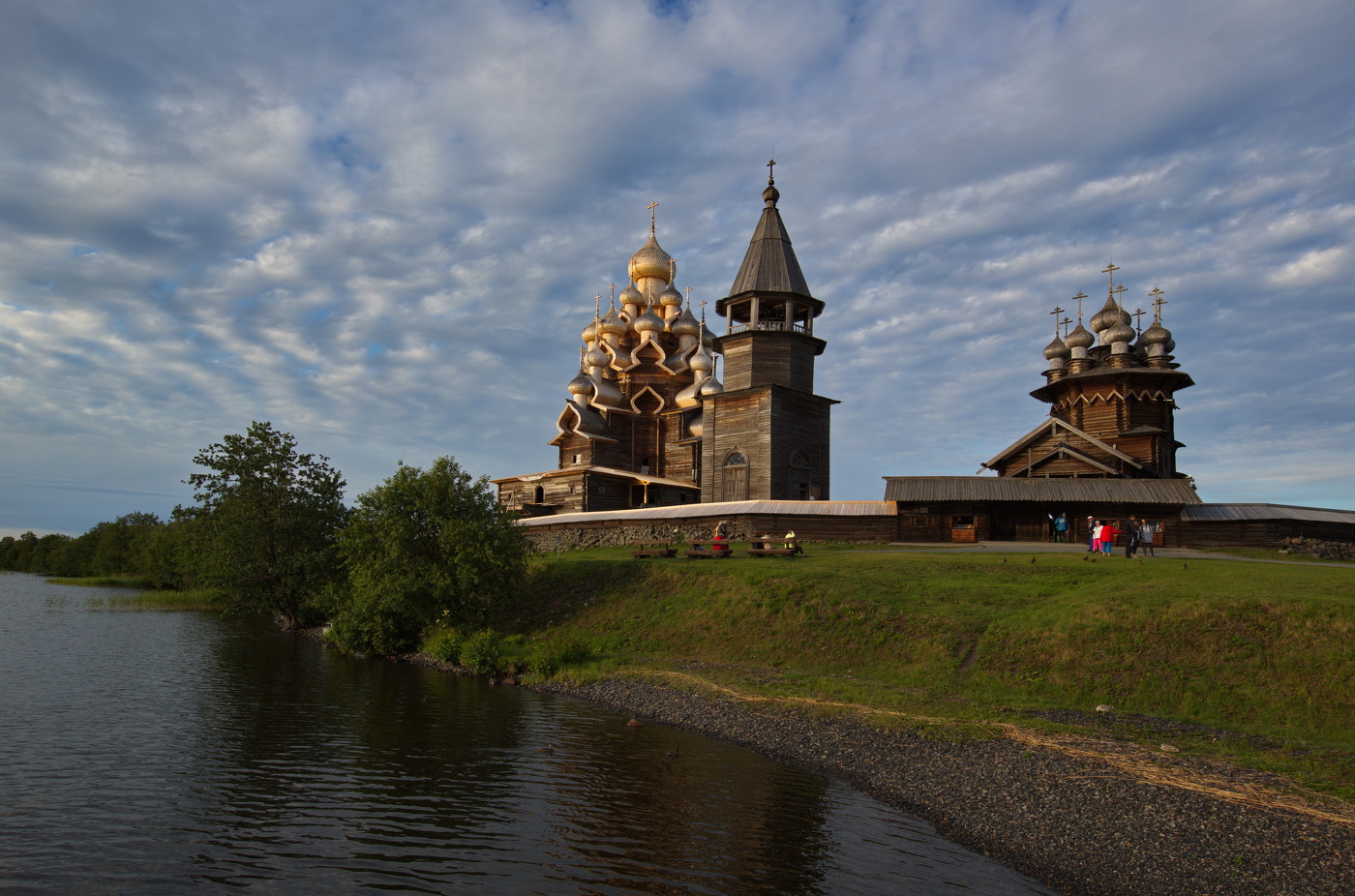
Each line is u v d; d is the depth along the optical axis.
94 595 68.25
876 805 14.72
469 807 14.93
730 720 20.30
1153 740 16.48
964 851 12.68
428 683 26.98
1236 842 11.91
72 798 15.62
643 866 12.33
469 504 34.62
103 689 26.00
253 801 15.39
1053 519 40.97
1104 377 49.47
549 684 26.05
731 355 51.94
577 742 19.08
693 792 15.49
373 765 17.52
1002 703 19.53
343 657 33.34
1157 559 31.42
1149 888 11.09
